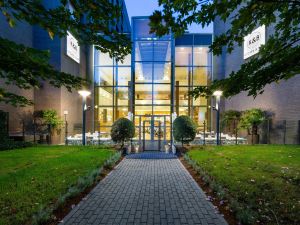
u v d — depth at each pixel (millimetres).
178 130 13531
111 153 11383
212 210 4832
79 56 22406
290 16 3113
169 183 6922
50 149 12727
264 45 3910
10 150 12414
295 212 4418
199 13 2799
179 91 23703
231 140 17312
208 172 7684
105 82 23625
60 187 5973
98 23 3066
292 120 14422
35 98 18812
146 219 4430
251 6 2781
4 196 5277
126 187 6516
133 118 19297
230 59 22500
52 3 18078
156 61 23000
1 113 13312
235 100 22078
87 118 23406
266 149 12383
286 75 3834
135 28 23062
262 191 5641
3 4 2752
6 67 3158
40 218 4086
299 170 7629
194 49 24031
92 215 4598
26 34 17969
